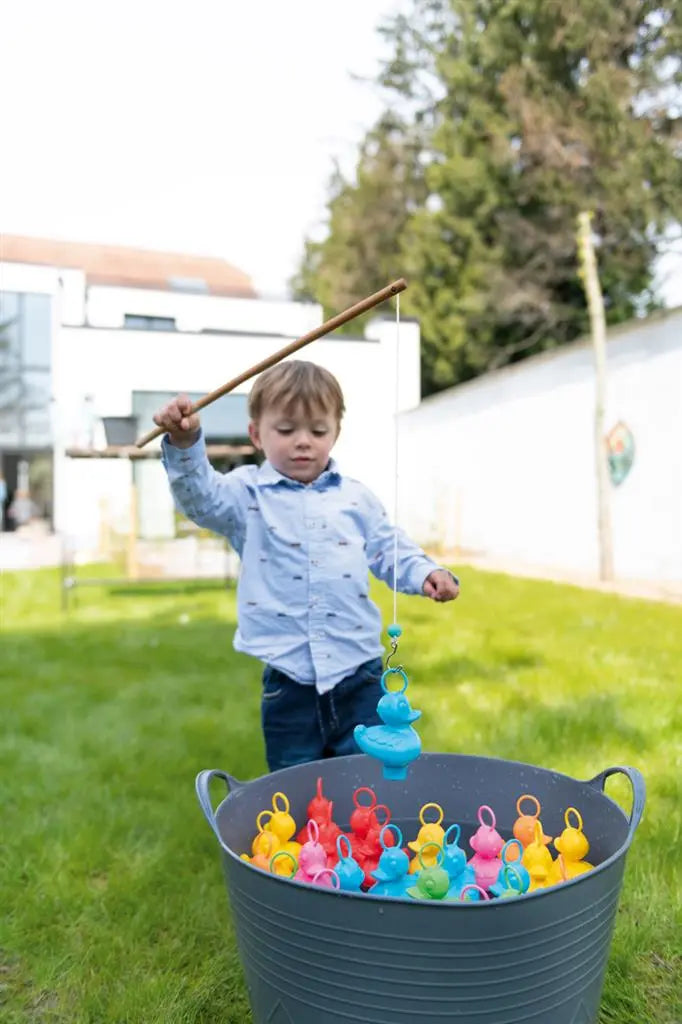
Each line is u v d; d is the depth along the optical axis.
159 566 9.45
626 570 8.99
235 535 2.25
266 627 2.17
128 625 6.24
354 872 1.54
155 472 9.89
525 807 1.82
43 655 5.12
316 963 1.28
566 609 6.45
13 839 2.45
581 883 1.26
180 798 2.73
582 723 3.33
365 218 18.91
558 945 1.26
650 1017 1.69
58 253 17.50
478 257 15.99
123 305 13.74
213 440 12.80
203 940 1.98
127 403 12.65
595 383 9.39
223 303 14.17
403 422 13.99
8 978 1.88
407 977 1.23
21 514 17.84
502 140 14.49
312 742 2.17
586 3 11.43
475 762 1.87
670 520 8.33
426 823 1.86
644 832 2.36
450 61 15.95
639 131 11.18
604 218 12.55
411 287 17.08
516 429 11.00
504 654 4.74
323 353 13.57
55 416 14.02
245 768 2.96
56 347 13.33
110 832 2.48
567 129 11.68
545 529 10.48
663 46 10.97
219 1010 1.74
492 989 1.23
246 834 1.67
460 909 1.19
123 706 3.91
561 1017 1.33
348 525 2.24
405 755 1.59
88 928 2.03
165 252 19.97
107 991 1.81
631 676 4.15
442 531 12.62
